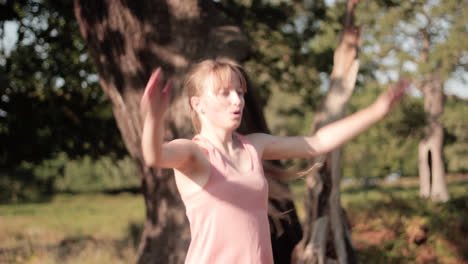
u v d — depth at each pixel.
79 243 11.36
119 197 38.16
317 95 12.66
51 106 11.24
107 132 12.27
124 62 5.04
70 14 9.57
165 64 4.88
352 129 2.11
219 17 5.18
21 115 11.22
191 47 4.89
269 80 12.24
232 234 1.88
